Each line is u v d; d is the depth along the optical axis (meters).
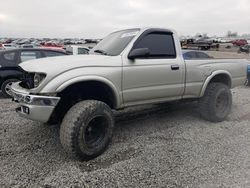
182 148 4.05
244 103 7.22
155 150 3.98
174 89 4.69
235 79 5.85
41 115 3.46
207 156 3.76
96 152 3.73
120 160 3.68
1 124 5.16
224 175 3.23
